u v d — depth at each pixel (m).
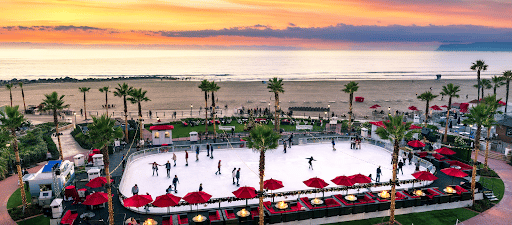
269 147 23.41
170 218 24.28
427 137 50.12
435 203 29.34
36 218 26.89
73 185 30.80
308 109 84.44
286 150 45.16
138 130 54.97
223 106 91.38
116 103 96.88
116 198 29.41
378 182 32.72
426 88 139.38
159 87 143.62
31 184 28.67
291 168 37.41
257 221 24.77
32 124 64.56
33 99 108.06
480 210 29.23
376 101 101.62
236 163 39.34
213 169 36.88
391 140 25.56
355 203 27.67
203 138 54.09
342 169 37.25
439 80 178.38
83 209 27.19
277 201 28.58
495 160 44.72
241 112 77.56
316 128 62.53
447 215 28.39
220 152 44.12
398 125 24.80
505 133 53.50
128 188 31.14
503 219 27.67
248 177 34.34
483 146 49.53
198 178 33.94
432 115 74.81
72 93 122.50
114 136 23.75
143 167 37.53
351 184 27.17
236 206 27.53
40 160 43.12
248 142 24.17
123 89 49.81
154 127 48.22
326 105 93.56
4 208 28.88
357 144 46.50
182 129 61.03
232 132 55.09
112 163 39.62
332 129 61.44
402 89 135.00
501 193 33.16
